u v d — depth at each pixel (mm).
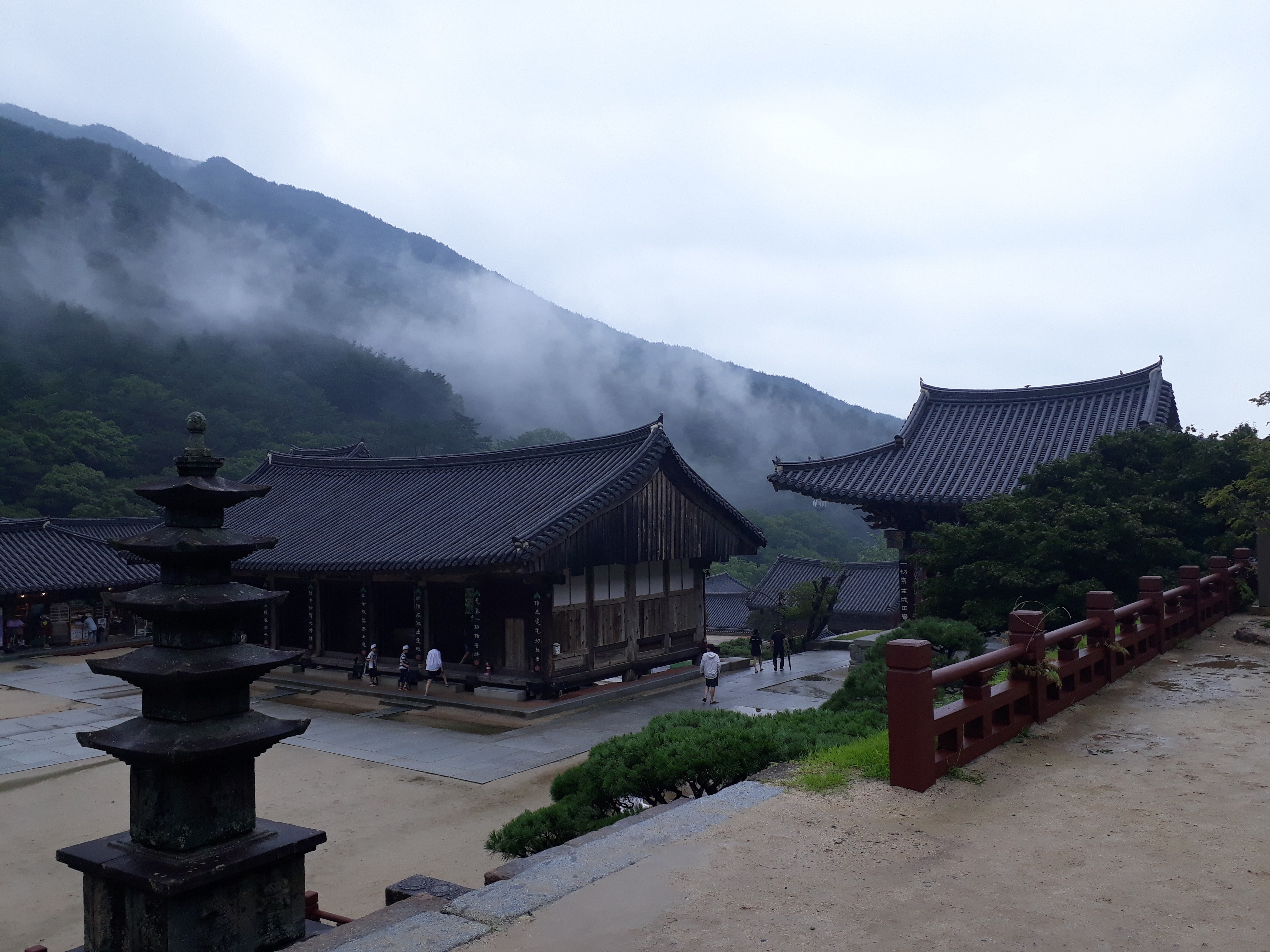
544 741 19703
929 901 4695
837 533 122250
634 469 25750
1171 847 5398
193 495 5895
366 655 27094
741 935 4355
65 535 37094
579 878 5145
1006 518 16969
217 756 5676
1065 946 4156
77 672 30203
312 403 127625
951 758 6965
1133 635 11047
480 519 26125
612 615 26375
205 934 5543
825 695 25234
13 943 10156
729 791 6727
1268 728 8203
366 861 12508
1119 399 23750
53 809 15203
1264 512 16031
